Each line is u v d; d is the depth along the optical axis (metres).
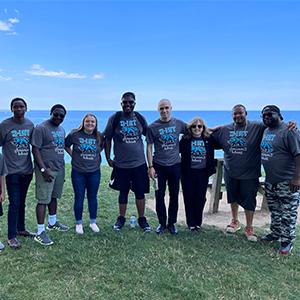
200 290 3.24
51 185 4.37
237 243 4.49
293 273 3.69
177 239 4.54
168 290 3.23
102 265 3.69
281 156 4.13
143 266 3.69
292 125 4.02
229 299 3.13
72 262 3.74
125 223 5.17
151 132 4.71
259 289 3.33
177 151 4.73
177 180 4.75
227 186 4.82
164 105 4.62
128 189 4.86
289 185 4.15
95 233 4.67
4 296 3.05
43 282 3.32
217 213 5.92
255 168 4.55
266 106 4.18
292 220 4.21
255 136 4.47
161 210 4.79
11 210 4.15
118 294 3.14
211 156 4.84
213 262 3.87
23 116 4.22
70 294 3.12
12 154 4.14
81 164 4.65
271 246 4.43
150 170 4.75
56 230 4.73
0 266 3.61
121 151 4.70
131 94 4.60
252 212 4.65
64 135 4.58
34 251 3.99
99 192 6.85
